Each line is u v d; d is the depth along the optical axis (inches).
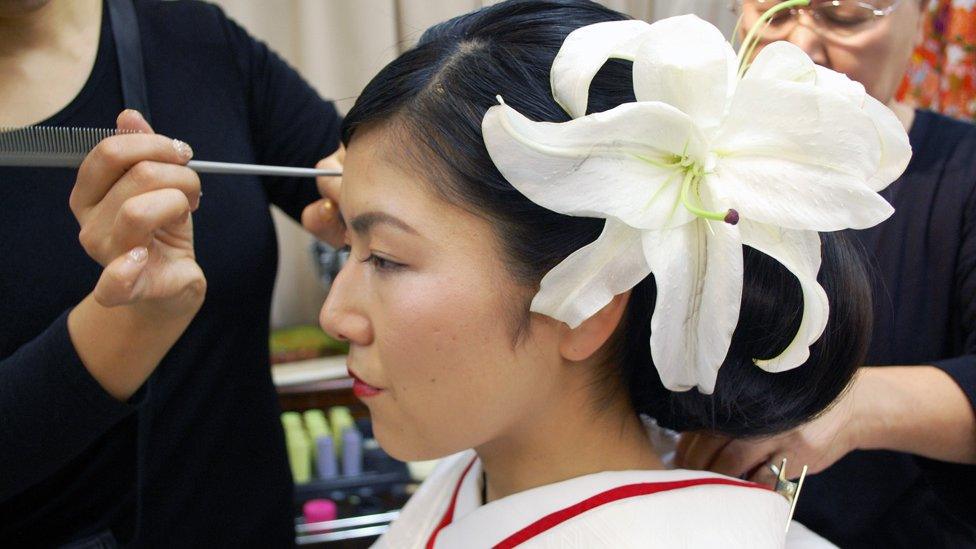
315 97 40.8
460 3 60.8
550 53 21.8
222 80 36.4
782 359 21.9
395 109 22.4
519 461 25.9
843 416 29.1
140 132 25.7
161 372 32.8
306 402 60.4
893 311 35.1
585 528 23.2
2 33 31.0
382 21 62.8
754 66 20.1
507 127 18.6
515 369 22.8
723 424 25.4
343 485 54.2
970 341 33.3
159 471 34.0
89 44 33.0
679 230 20.0
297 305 69.4
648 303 23.5
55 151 25.0
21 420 26.5
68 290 30.3
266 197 39.0
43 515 32.2
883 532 36.0
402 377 22.8
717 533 22.8
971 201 33.7
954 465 33.3
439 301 21.8
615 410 25.6
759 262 22.8
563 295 20.6
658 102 18.9
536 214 21.3
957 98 54.2
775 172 19.4
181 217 24.9
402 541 30.2
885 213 18.9
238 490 37.3
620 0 39.9
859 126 18.6
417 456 24.2
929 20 53.4
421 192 21.7
